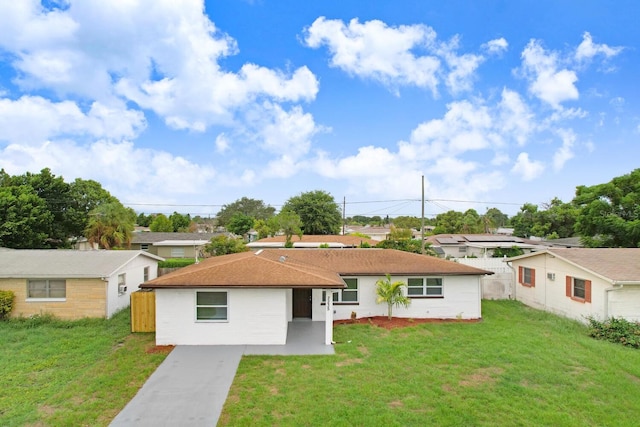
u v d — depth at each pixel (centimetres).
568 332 1375
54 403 798
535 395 843
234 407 778
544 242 3831
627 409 782
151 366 1016
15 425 706
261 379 926
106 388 873
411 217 8169
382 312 1636
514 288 2084
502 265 2294
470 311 1628
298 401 803
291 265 1473
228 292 1227
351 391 853
